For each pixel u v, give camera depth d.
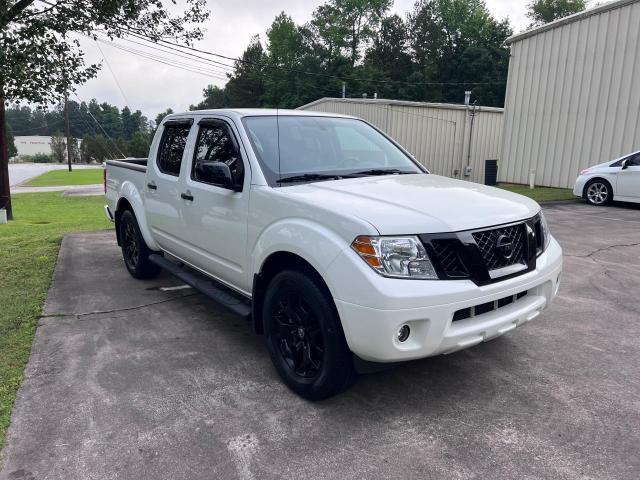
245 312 3.71
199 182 4.27
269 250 3.34
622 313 4.81
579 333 4.34
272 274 3.55
